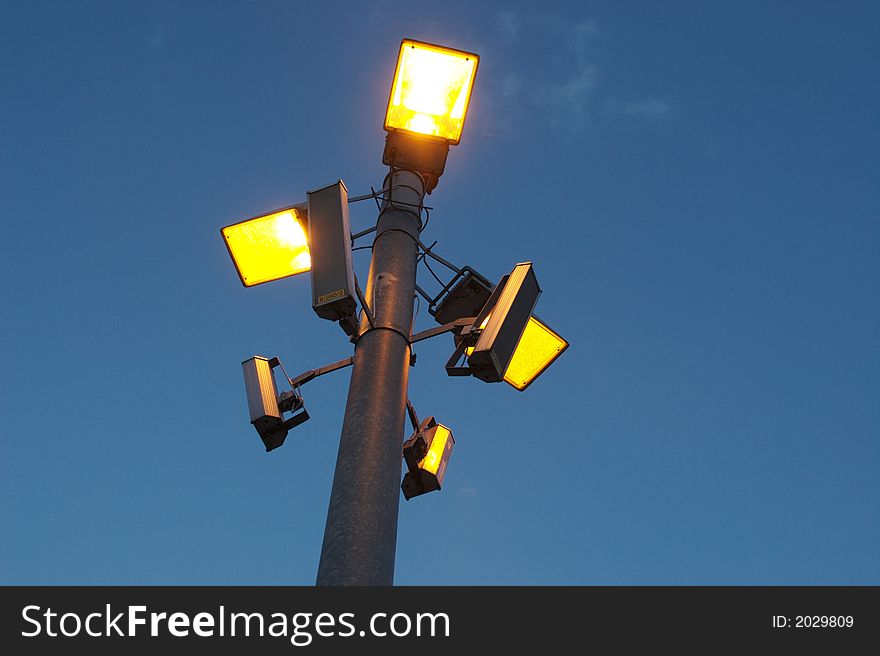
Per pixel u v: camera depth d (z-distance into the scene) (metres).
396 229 6.20
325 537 4.62
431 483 6.43
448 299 6.77
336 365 5.89
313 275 5.43
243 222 6.56
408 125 6.68
